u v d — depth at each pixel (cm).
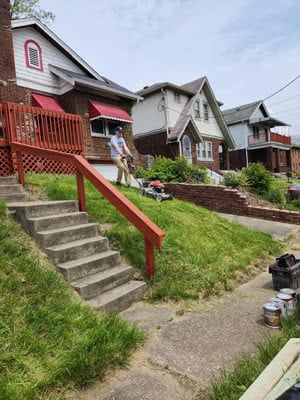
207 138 2305
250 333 307
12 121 735
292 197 1217
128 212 424
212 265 478
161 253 470
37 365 226
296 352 213
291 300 331
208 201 1095
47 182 627
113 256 426
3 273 302
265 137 2861
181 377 239
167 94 2005
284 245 693
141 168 1402
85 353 243
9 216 414
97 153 1347
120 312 360
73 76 1245
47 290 307
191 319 342
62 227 441
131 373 245
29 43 1219
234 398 202
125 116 1419
